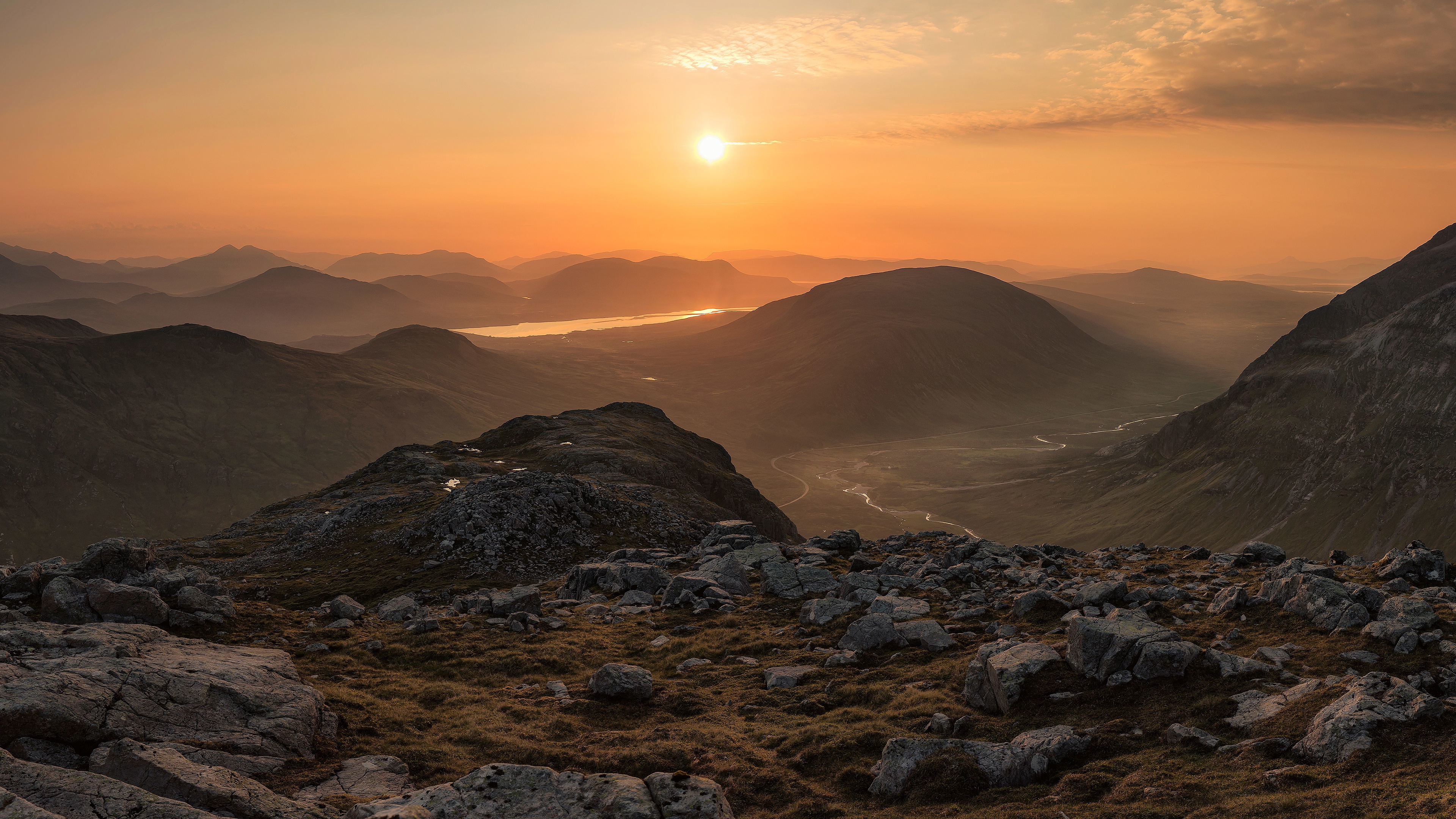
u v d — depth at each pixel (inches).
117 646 986.7
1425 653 983.6
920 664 1320.1
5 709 727.1
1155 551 2085.4
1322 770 770.2
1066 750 914.1
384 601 2239.2
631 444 6530.5
